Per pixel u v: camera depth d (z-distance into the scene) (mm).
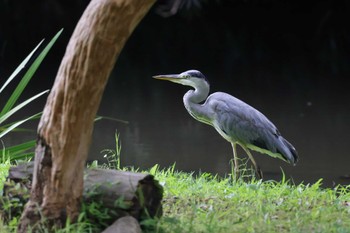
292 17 31344
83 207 6863
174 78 12414
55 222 6770
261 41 30688
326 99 22234
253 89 23828
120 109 20766
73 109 6570
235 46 30281
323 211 8109
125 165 14344
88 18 6480
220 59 28922
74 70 6516
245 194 9008
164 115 19969
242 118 11961
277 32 31109
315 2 30984
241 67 27750
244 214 8016
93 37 6445
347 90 23578
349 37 29812
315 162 14969
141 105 21375
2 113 10320
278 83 24922
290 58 28906
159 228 7070
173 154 15500
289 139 17344
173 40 30797
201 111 12320
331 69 27250
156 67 27641
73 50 6523
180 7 27531
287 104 21594
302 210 8281
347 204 8875
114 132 17938
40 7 29281
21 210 7254
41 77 25141
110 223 6934
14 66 26828
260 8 31594
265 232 7316
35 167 6836
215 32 31156
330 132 17953
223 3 31422
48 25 29406
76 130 6621
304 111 20562
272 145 11953
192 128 18359
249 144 12023
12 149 10453
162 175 9977
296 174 13930
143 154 15445
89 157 15133
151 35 30828
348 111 20469
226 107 12070
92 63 6484
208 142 16688
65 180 6734
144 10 6492
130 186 6949
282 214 8102
